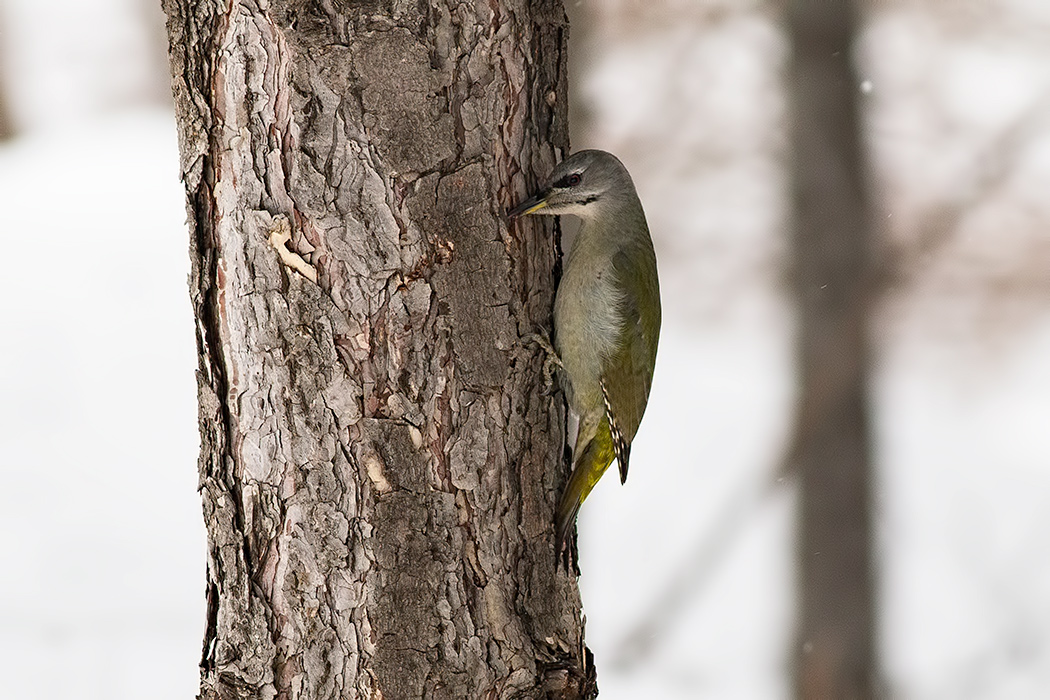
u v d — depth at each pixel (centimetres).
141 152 2530
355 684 618
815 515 1338
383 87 584
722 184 1747
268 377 605
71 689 1123
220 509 626
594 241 773
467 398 619
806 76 1313
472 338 618
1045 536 1589
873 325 1355
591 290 766
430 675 620
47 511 1575
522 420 645
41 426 1803
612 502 1708
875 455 1352
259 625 623
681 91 1673
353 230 592
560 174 650
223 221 600
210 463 627
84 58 2638
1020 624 1418
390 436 607
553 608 655
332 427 605
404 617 616
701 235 1797
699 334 1977
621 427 784
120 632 1248
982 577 1510
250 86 583
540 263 664
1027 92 1706
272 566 619
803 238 1328
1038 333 1802
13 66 2623
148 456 1741
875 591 1348
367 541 611
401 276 599
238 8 578
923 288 1769
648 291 797
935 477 1766
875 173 1446
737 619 1449
